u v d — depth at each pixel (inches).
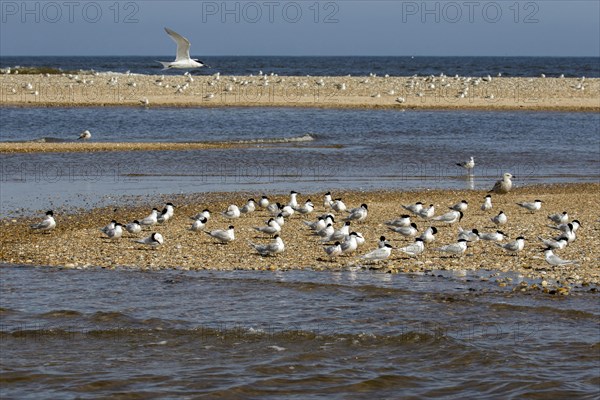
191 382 560.7
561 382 554.6
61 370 579.5
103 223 1012.5
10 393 544.1
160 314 681.0
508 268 804.0
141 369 581.9
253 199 1088.8
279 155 1649.9
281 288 743.7
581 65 7682.1
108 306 698.8
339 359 597.6
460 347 610.2
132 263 827.4
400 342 623.8
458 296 716.7
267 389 550.9
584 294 720.3
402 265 816.3
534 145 1847.9
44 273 792.3
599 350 604.4
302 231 975.0
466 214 1079.6
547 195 1236.5
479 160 1620.3
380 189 1289.4
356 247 849.5
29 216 1047.0
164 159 1577.3
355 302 706.8
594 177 1437.0
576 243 901.8
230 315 679.1
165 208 1031.6
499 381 557.6
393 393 544.7
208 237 937.5
